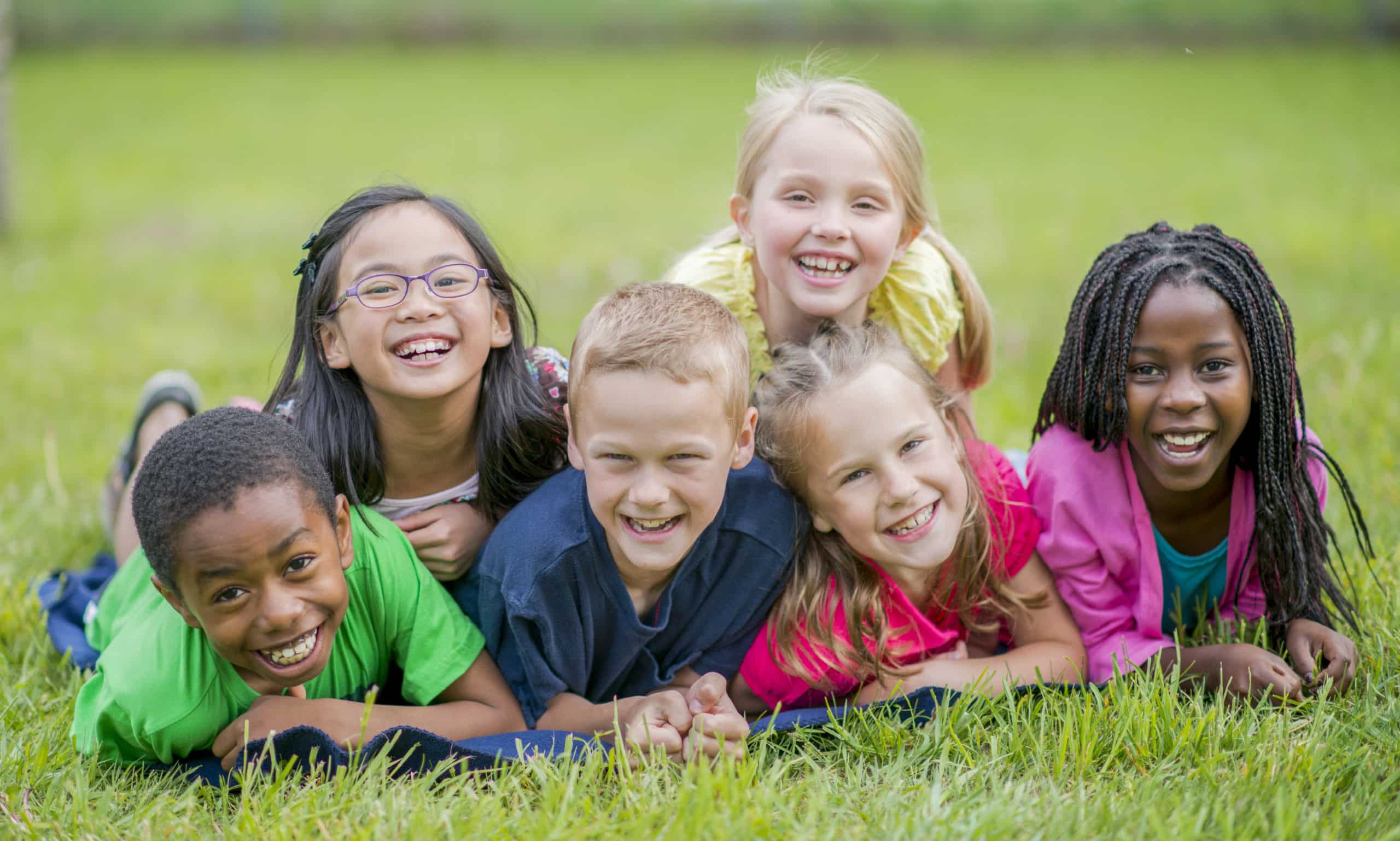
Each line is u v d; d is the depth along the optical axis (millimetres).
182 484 2164
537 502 2562
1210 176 11188
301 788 2213
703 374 2293
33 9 24234
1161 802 2082
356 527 2588
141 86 20203
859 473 2512
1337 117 14758
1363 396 4160
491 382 2766
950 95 18531
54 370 5535
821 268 2934
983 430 4359
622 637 2570
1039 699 2564
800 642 2592
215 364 5664
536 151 14812
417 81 21672
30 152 13953
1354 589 2771
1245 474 2711
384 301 2545
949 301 3260
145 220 10094
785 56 23531
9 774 2246
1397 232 7801
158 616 2473
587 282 7492
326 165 13477
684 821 1981
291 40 25547
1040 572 2807
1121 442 2711
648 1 27219
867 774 2295
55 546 3602
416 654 2570
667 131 16562
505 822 2039
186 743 2408
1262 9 22594
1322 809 2045
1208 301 2502
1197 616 2861
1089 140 14297
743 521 2541
